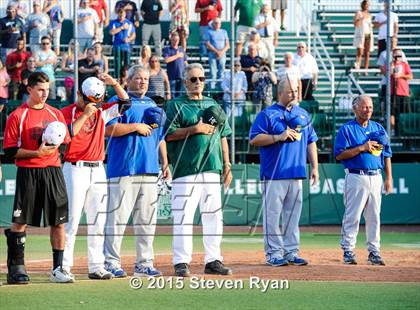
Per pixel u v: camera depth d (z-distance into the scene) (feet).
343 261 48.52
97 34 84.74
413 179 78.02
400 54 80.94
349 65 93.45
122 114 40.60
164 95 74.33
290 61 80.02
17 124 37.91
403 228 76.38
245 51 85.46
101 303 33.88
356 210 47.62
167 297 35.42
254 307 33.27
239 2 86.74
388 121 76.13
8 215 75.10
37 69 79.05
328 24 98.22
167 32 92.32
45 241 63.98
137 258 41.24
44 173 38.22
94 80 39.42
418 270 44.52
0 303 33.73
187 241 41.06
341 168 77.05
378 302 34.47
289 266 45.83
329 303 34.27
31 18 82.74
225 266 45.11
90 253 40.24
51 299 34.68
